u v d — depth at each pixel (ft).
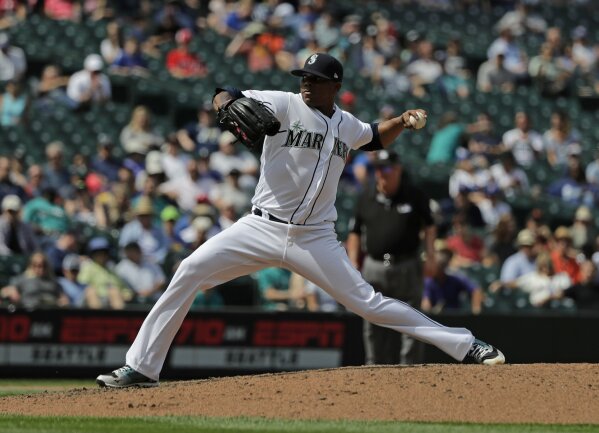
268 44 218.38
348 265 77.41
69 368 123.03
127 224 145.79
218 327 125.90
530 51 260.01
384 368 81.10
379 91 216.95
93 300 130.41
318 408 71.00
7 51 188.14
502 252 163.94
